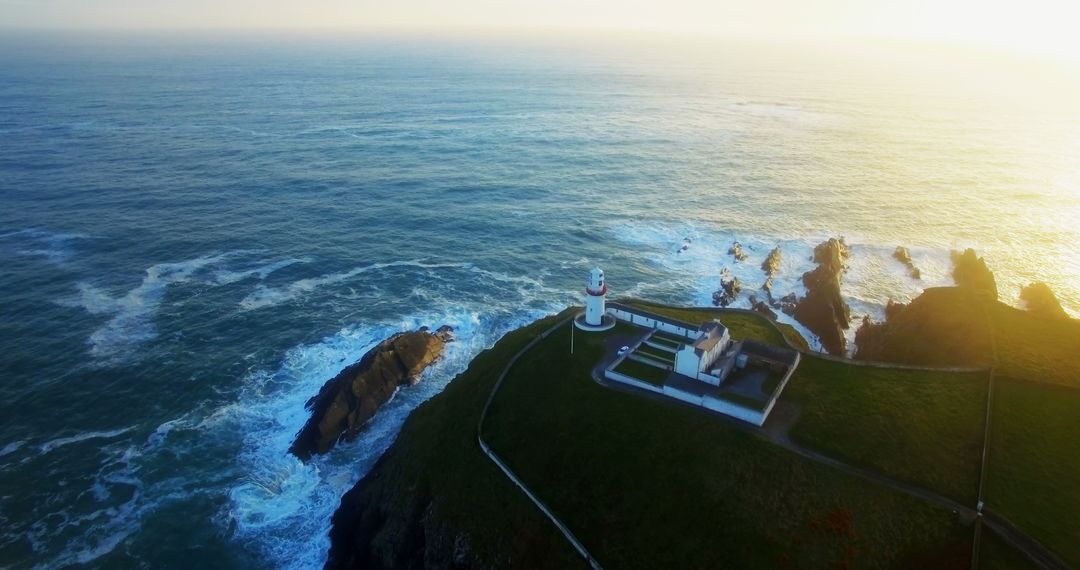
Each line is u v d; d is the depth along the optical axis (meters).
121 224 94.38
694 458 42.16
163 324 69.25
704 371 49.59
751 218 104.50
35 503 46.94
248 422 55.56
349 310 73.12
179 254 85.56
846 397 48.34
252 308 72.94
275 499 48.75
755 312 67.56
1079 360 53.44
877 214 107.31
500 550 39.94
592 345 56.06
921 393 48.97
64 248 85.69
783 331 63.22
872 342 67.69
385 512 45.56
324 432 52.97
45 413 55.66
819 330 70.31
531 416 48.03
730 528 37.59
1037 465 41.47
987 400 47.88
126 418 55.62
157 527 45.72
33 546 43.69
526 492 42.31
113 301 73.25
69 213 97.50
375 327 69.75
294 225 96.69
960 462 41.78
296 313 72.12
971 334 58.31
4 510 46.19
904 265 88.56
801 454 42.25
